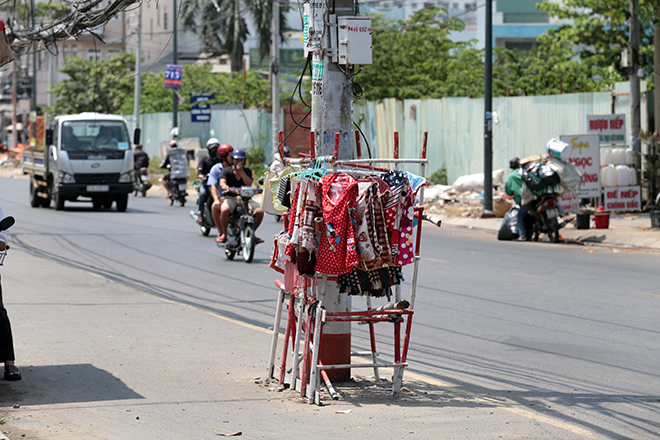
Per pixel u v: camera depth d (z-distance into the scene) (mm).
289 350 8273
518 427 6422
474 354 9234
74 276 14578
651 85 25969
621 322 10930
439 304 12250
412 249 7223
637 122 24203
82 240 20062
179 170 31516
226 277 14812
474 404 7129
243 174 16781
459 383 7961
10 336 7645
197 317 11117
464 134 32375
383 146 36438
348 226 6941
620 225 21750
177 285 13914
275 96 34938
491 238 21328
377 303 12398
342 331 7707
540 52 40594
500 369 8555
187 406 6918
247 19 71312
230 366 8422
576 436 6227
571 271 15438
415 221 7461
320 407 6945
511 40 56594
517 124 30125
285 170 7492
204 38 66750
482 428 6371
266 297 12891
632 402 7316
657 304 12172
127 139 28859
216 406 6938
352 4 7934
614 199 23141
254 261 16859
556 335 10203
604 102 26906
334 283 7566
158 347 9266
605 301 12422
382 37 45250
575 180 19750
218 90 54562
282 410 6840
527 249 18875
